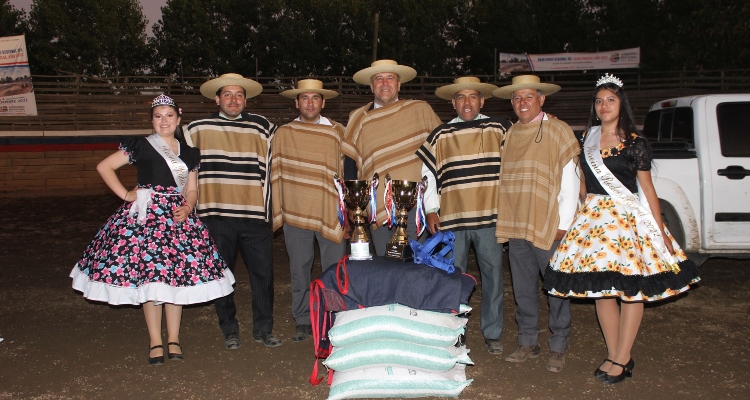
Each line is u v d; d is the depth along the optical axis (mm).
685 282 3746
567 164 4059
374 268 3695
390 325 3650
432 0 31594
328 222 4625
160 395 3812
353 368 3680
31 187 15648
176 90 23438
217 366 4289
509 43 30406
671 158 6105
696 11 23938
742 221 6078
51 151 15758
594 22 28031
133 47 32062
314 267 7480
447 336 3668
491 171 4344
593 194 3902
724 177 6047
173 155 4148
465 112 4441
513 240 4289
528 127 4195
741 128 6133
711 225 6090
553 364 4141
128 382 4016
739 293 6043
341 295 3695
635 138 3826
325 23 31406
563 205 4047
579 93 23969
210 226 4523
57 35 30922
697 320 5215
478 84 4359
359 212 3975
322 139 4680
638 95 23156
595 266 3688
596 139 3938
